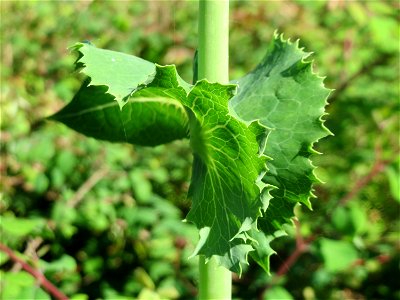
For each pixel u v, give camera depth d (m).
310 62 0.16
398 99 0.50
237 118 0.13
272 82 0.16
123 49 0.53
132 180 0.46
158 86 0.13
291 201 0.15
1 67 0.51
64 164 0.45
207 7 0.15
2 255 0.30
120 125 0.18
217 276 0.16
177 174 0.52
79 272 0.47
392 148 0.47
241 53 0.59
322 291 0.47
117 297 0.38
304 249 0.37
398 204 0.49
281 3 0.59
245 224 0.13
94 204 0.46
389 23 0.49
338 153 0.53
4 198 0.46
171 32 0.56
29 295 0.28
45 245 0.42
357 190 0.39
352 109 0.51
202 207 0.15
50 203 0.49
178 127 0.17
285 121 0.16
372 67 0.52
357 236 0.39
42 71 0.54
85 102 0.18
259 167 0.13
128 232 0.47
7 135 0.47
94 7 0.56
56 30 0.55
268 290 0.36
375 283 0.49
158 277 0.46
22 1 0.56
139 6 0.57
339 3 0.51
